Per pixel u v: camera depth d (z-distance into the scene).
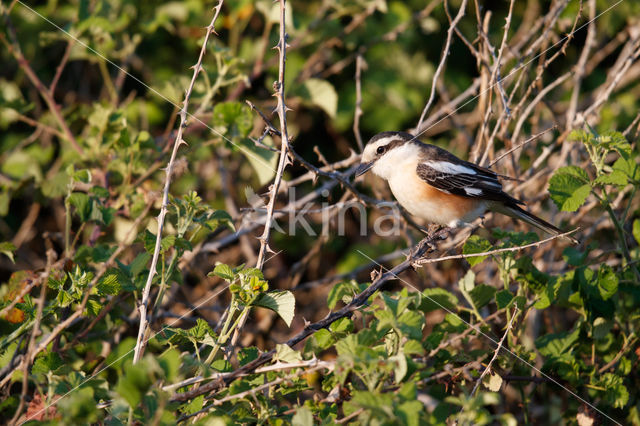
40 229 13.06
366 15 12.73
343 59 14.33
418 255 9.95
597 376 7.96
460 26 14.23
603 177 7.48
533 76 12.65
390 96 13.86
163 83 12.45
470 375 6.67
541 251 10.41
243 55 14.05
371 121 13.92
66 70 14.41
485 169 9.81
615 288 7.66
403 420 4.99
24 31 13.52
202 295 11.98
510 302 7.44
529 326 9.92
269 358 6.17
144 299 6.73
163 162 10.50
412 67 14.22
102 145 10.15
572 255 8.19
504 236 8.12
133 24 13.16
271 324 11.01
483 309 9.44
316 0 14.55
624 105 12.97
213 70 11.43
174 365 4.99
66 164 11.16
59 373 6.95
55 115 11.17
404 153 10.38
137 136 10.04
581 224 11.02
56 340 8.01
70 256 8.27
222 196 13.26
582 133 7.74
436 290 7.59
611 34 13.15
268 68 13.87
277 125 13.63
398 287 11.67
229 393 6.13
